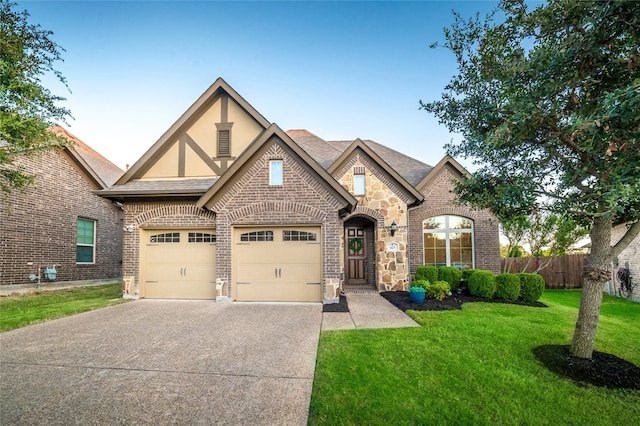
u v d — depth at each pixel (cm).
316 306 862
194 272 986
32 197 1177
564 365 444
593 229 477
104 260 1530
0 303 925
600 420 328
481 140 489
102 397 368
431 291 934
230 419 325
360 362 463
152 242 1008
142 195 965
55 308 823
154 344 554
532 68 410
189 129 1140
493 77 476
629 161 318
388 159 1429
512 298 929
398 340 559
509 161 515
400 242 1149
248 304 890
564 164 463
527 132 423
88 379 415
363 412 336
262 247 944
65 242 1320
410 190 1152
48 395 373
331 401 357
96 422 318
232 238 944
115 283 1543
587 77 385
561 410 345
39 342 562
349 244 1266
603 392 382
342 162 1176
